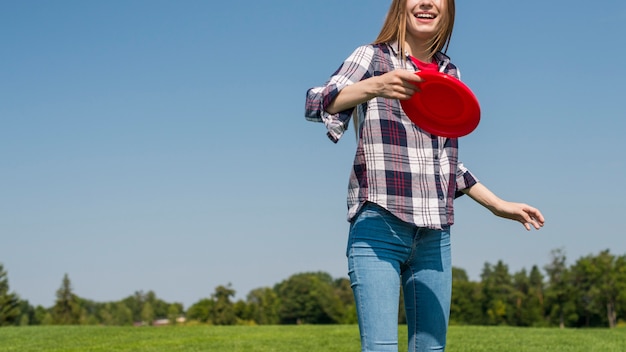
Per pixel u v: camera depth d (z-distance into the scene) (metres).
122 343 11.05
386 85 2.56
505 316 83.12
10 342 11.28
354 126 3.09
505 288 84.12
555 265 79.88
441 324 3.11
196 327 15.52
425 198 2.96
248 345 10.21
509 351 8.84
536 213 3.21
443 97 2.71
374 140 2.92
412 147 2.96
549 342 10.34
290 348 9.59
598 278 77.25
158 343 10.97
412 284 3.09
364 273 2.88
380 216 2.90
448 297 3.13
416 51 3.14
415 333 3.13
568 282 78.94
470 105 2.71
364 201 2.91
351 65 2.92
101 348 10.08
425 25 3.05
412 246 2.99
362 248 2.90
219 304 92.94
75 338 12.20
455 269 97.50
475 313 85.12
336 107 2.71
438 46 3.16
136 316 113.00
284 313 93.62
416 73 2.63
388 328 2.84
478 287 88.38
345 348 9.54
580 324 78.69
